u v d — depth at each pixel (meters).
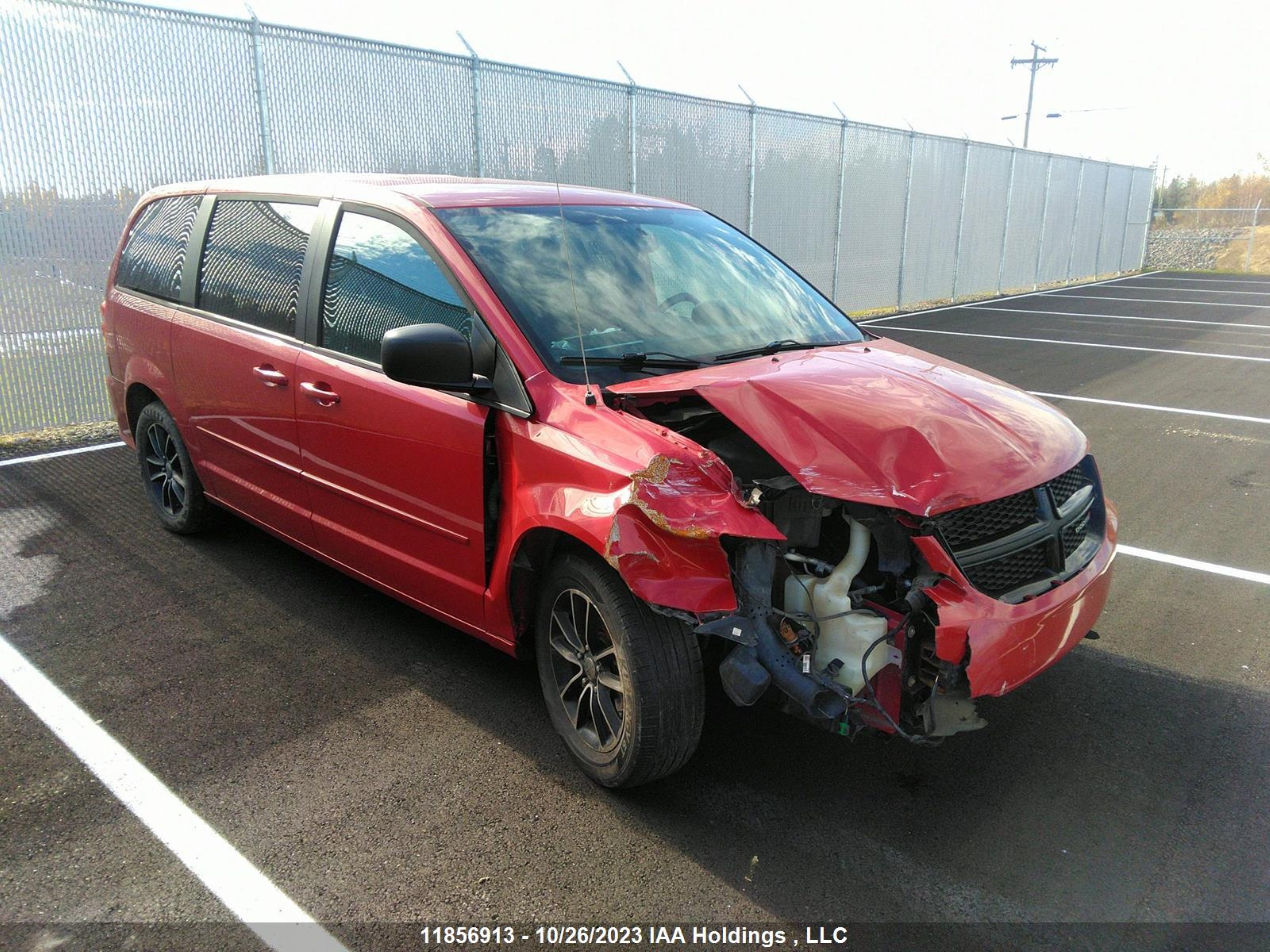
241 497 4.19
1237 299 21.33
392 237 3.36
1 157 6.29
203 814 2.70
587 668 2.84
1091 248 28.66
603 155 10.62
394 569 3.43
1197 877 2.53
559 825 2.69
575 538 2.76
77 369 6.93
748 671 2.52
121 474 5.91
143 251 4.75
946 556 2.47
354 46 8.10
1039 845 2.66
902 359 3.36
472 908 2.37
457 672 3.56
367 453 3.34
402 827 2.67
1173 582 4.59
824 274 15.14
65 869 2.47
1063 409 8.59
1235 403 8.92
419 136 8.72
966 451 2.61
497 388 2.92
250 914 2.33
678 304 3.40
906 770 3.01
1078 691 3.53
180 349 4.27
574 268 3.29
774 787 2.90
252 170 7.53
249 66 7.41
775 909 2.38
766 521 2.47
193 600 4.13
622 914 2.36
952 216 18.95
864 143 15.34
